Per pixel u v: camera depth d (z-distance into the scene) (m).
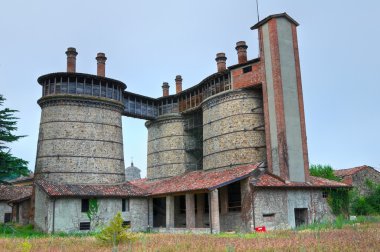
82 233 35.16
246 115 40.22
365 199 50.94
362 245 15.75
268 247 16.20
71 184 39.56
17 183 67.69
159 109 54.69
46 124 42.25
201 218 39.81
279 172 35.91
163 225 44.91
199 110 49.03
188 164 51.28
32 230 37.28
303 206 36.31
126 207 40.50
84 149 41.81
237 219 34.91
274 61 37.94
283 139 36.28
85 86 43.53
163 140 52.72
